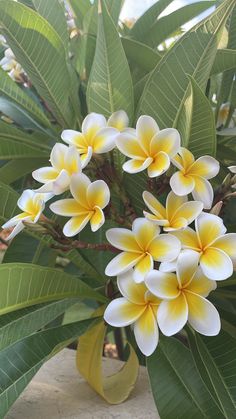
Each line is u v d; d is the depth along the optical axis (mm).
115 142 388
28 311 440
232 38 579
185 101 420
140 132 383
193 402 398
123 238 358
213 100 754
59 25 582
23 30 483
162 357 426
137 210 455
